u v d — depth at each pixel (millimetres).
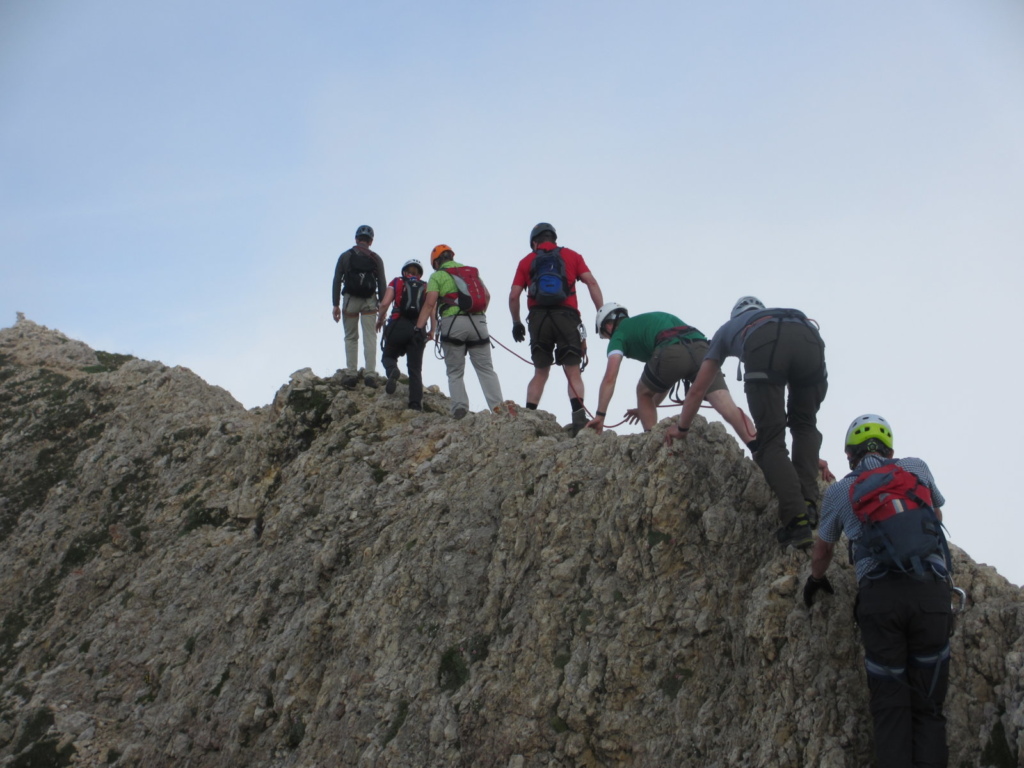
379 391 12422
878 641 5004
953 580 5836
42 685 10008
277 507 10766
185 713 8836
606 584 6922
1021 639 5277
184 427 14086
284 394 12531
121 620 10570
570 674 6578
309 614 8719
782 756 5422
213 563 10820
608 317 8312
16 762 9125
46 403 15914
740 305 6758
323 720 7773
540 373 10203
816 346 6488
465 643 7441
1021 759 4836
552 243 10320
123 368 16188
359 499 9680
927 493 5094
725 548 6602
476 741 6723
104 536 12477
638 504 7062
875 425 5609
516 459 8828
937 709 4973
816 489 6562
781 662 5758
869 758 5277
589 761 6234
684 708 6055
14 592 12242
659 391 7676
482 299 11242
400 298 11680
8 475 14430
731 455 7062
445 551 8141
